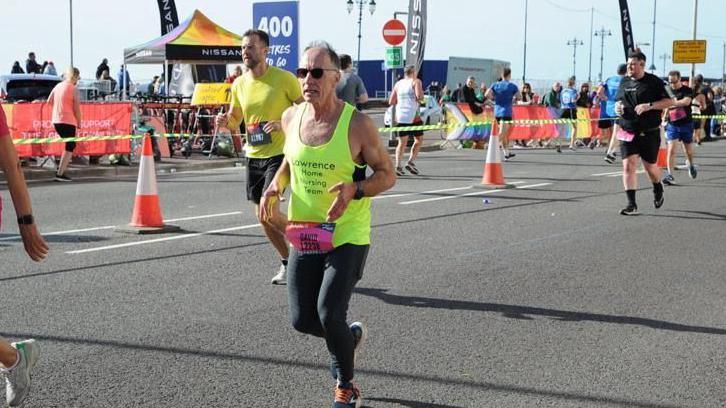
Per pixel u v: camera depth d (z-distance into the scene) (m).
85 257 8.40
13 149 4.11
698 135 29.16
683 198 13.48
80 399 4.61
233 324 6.11
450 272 7.91
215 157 20.69
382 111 56.91
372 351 5.54
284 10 18.53
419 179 16.31
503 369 5.23
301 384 4.91
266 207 4.69
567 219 11.20
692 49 42.03
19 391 4.21
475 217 11.29
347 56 13.26
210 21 22.69
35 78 21.86
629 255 8.84
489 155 14.88
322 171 4.41
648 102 11.29
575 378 5.09
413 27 25.86
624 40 42.75
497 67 58.34
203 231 10.02
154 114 22.28
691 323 6.31
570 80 27.48
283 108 7.10
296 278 4.52
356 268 4.42
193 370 5.12
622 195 13.81
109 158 18.67
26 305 6.55
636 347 5.71
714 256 8.84
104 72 26.20
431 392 4.82
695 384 5.01
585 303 6.85
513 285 7.43
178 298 6.84
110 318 6.22
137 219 9.97
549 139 28.45
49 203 12.64
